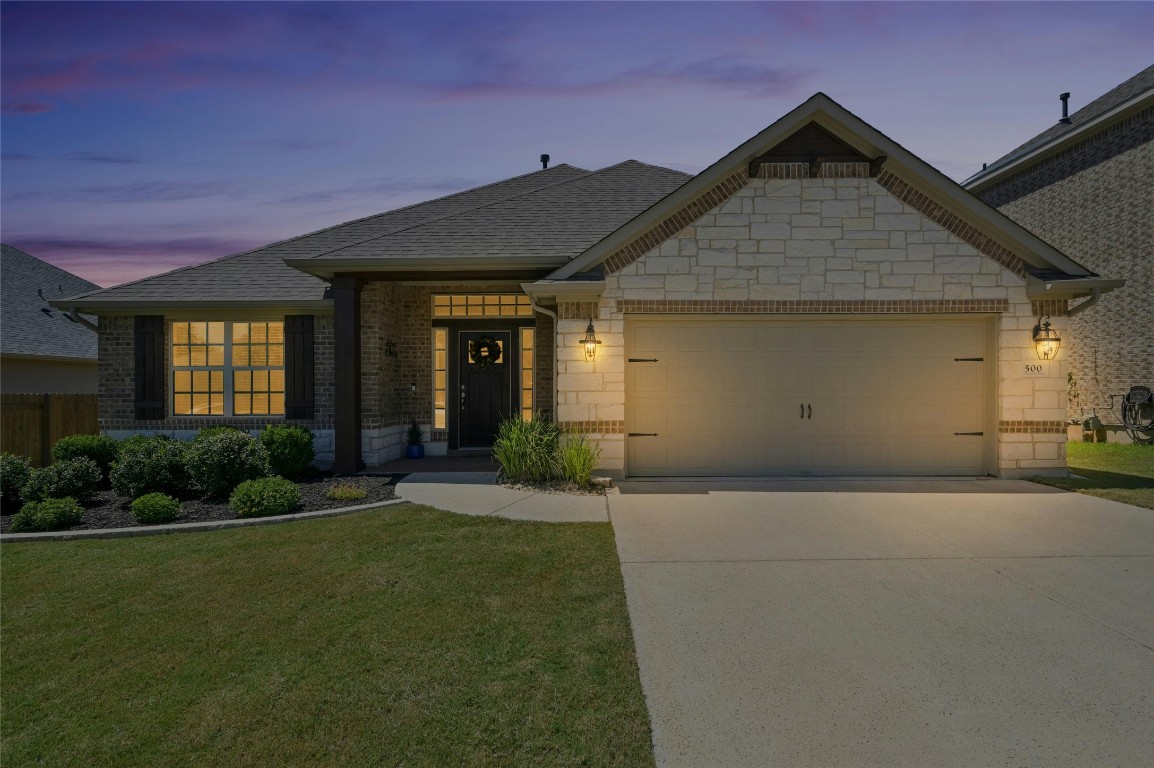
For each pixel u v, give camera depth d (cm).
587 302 984
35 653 413
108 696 361
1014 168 1945
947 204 974
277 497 767
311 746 310
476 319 1291
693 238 980
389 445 1212
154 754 306
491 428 1296
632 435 1005
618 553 607
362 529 696
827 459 1006
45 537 674
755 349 1005
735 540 653
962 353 1002
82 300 1159
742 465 1005
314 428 1183
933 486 935
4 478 831
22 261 2069
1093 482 959
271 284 1226
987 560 588
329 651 409
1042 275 971
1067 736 318
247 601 493
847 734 320
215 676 380
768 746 311
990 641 422
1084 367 1694
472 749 307
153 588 525
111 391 1212
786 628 442
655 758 301
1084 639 424
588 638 425
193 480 888
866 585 523
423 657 399
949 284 976
